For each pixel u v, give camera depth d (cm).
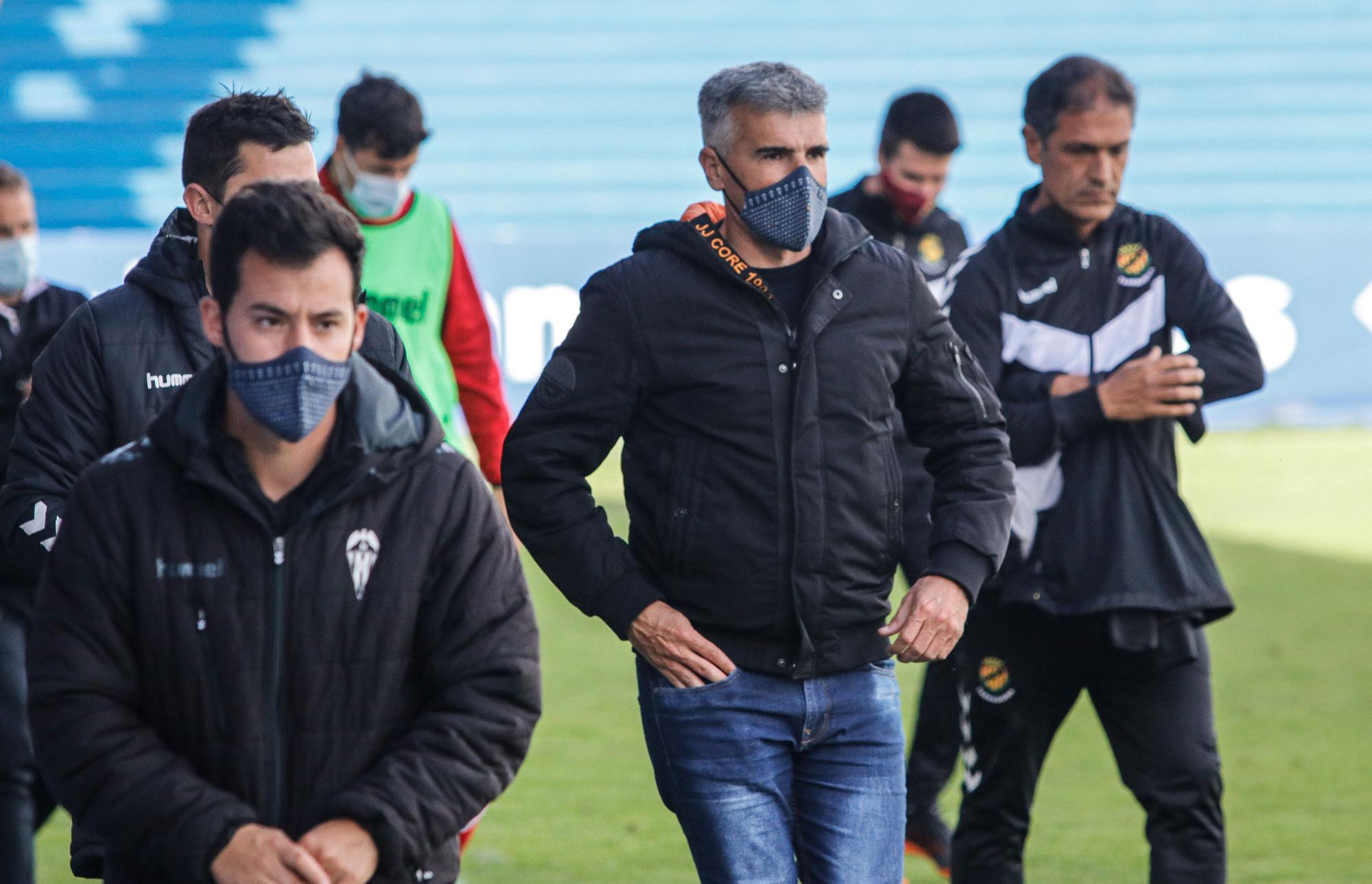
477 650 903
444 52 6328
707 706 1142
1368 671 2661
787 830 1167
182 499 884
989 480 1193
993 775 1461
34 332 1562
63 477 1125
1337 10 6309
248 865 835
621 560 1148
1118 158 1433
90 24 6247
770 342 1142
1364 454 4412
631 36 6347
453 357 1838
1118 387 1374
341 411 888
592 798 2088
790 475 1134
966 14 6347
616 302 1155
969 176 6175
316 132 1154
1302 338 4775
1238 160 6169
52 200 6069
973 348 1462
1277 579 3288
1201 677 1408
